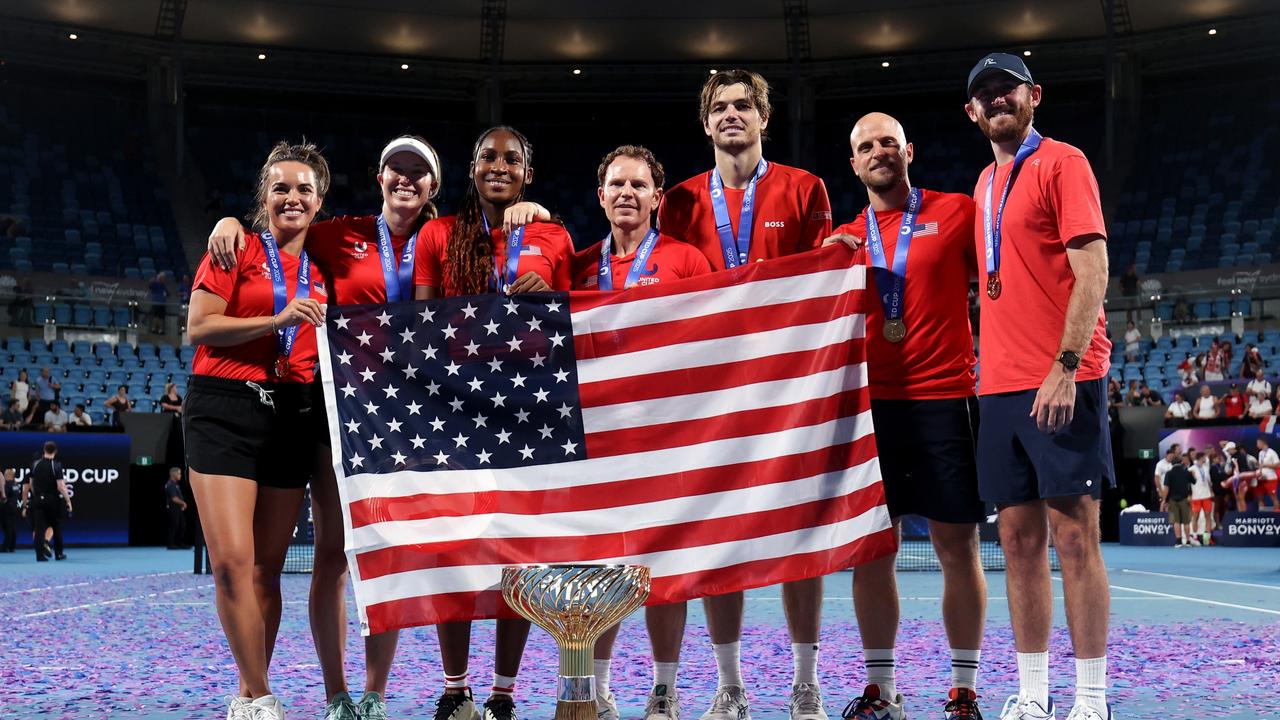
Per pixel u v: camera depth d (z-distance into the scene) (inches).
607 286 210.1
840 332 194.7
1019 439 179.2
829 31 1213.1
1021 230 180.4
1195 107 1245.7
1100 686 172.7
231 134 1263.5
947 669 253.3
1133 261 1097.4
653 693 192.1
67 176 1136.8
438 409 192.2
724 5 1200.2
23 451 785.6
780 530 190.9
